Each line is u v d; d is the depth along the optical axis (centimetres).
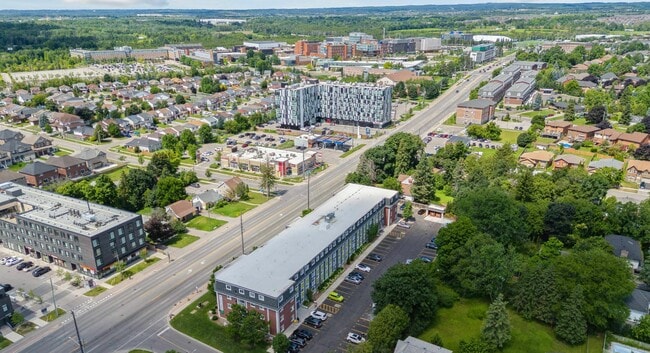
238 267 11231
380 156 19588
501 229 12988
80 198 17238
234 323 10069
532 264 11881
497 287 11175
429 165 18062
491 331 9862
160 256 14062
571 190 15800
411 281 10362
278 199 18162
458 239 12175
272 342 10006
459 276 11556
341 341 10238
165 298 11894
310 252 11856
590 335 10406
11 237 14550
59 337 10525
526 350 9925
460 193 16525
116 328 10788
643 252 13388
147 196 17712
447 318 11012
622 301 10594
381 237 14925
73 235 12862
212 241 14875
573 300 10106
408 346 9044
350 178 18450
